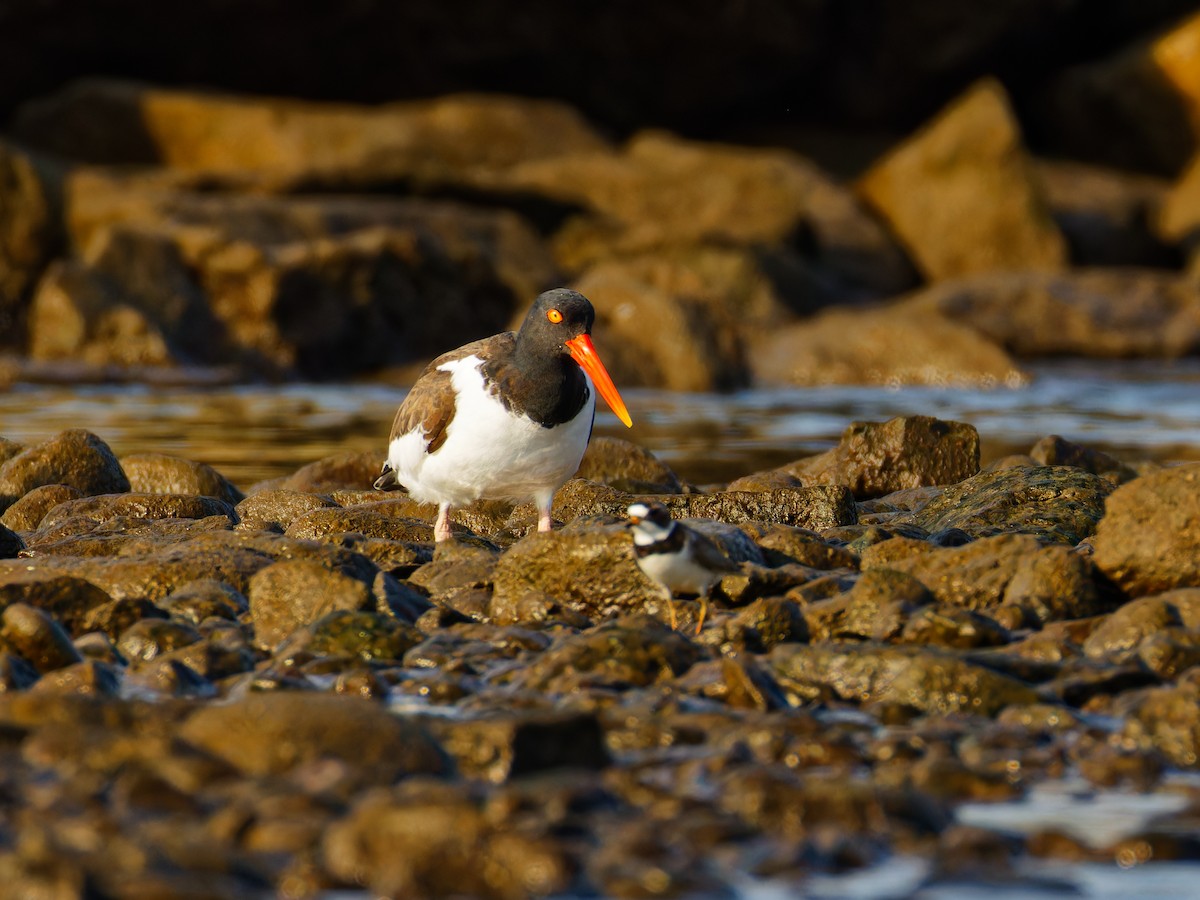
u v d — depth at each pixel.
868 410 26.27
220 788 6.84
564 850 5.98
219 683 8.84
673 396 28.55
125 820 6.42
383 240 32.66
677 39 45.88
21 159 33.41
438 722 7.52
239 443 21.09
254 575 10.26
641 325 29.80
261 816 6.44
